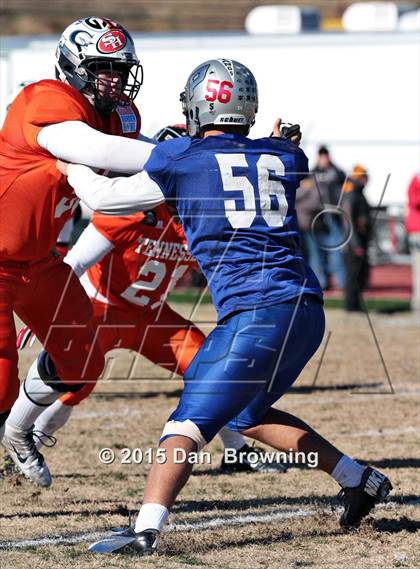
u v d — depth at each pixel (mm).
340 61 47625
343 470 14195
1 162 14070
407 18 51406
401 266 58969
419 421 22297
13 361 14070
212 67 13492
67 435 20750
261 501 16156
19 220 14055
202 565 12852
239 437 18234
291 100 48281
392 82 47188
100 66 14672
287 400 24812
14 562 12945
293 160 13633
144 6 109750
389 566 12930
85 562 12891
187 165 12922
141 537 13000
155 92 48781
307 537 14195
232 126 13523
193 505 15906
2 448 19703
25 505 15891
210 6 108438
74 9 108938
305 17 51750
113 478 17578
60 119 13766
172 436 12844
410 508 15711
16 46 48469
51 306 15039
